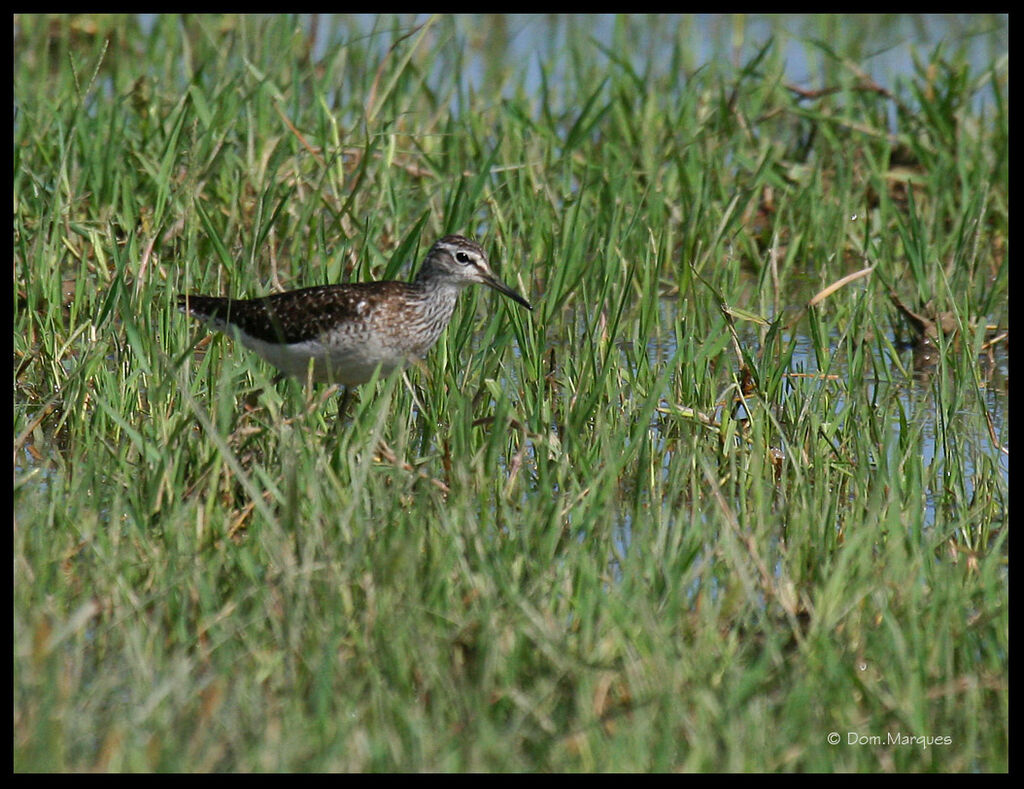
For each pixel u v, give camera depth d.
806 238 18.62
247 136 18.28
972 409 14.69
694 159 19.34
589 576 9.71
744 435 13.14
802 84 23.53
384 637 9.23
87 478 11.11
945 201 19.47
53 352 14.21
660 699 8.63
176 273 14.93
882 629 9.63
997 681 9.23
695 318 15.99
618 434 12.59
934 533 10.98
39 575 9.76
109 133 17.61
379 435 11.59
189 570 9.79
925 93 22.23
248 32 23.17
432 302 13.95
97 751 8.43
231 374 12.30
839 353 16.28
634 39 26.45
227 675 8.96
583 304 16.59
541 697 8.68
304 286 15.95
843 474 12.61
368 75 22.16
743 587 10.00
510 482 11.81
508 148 19.78
